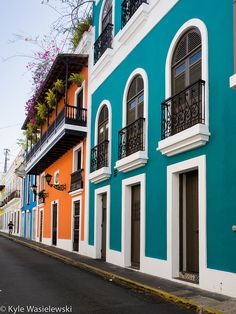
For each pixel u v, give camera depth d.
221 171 8.14
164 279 9.71
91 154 15.91
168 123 10.06
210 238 8.29
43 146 21.28
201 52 9.28
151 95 11.24
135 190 12.42
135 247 12.13
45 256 16.84
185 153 9.39
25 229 32.56
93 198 15.56
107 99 14.73
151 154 10.98
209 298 7.50
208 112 8.64
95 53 16.09
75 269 12.46
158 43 11.10
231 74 8.05
